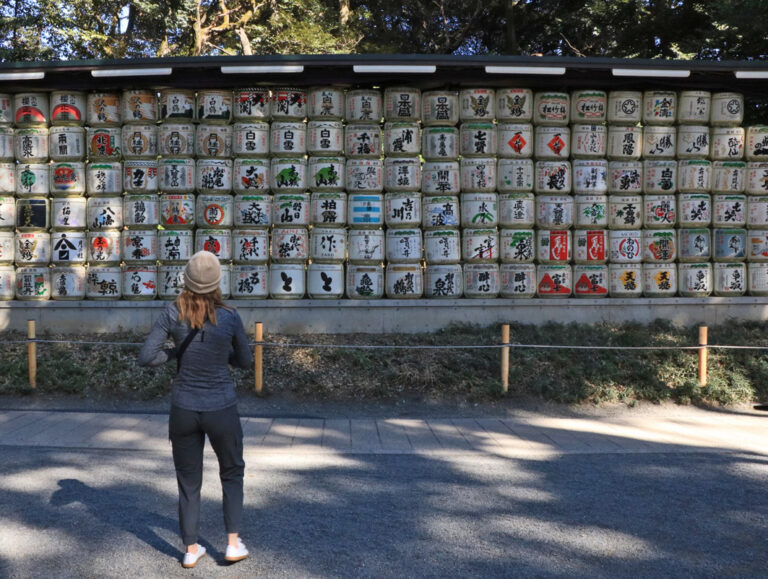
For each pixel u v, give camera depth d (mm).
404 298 8828
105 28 18281
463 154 8891
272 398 7398
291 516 4133
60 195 8773
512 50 21562
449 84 8844
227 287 8695
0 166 8719
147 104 8703
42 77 8227
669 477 4965
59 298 8734
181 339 3264
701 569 3438
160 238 8703
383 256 8867
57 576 3285
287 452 5578
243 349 3424
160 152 8742
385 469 5145
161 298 8828
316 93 8727
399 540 3781
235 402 3391
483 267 8836
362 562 3492
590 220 8898
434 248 8820
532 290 8891
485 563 3494
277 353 8172
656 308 9039
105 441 5812
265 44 19609
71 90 8664
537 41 23547
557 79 8773
